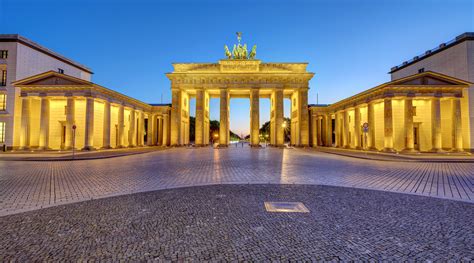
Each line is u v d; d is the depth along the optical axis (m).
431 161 19.16
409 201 6.90
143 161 18.11
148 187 8.74
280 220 5.28
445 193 7.97
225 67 45.78
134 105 44.09
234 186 8.89
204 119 46.62
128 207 6.23
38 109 34.66
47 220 5.28
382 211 5.95
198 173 12.02
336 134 44.84
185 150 33.72
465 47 30.67
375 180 10.30
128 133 44.69
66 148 31.53
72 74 43.72
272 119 51.72
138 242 4.19
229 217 5.46
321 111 48.31
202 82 45.34
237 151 31.38
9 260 3.58
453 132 29.64
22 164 16.38
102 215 5.61
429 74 29.25
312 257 3.70
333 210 6.01
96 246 4.04
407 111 29.22
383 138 32.88
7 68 33.34
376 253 3.84
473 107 30.34
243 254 3.78
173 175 11.41
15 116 33.06
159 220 5.27
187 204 6.52
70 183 9.49
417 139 32.12
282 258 3.67
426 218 5.46
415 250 3.94
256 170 13.11
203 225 4.98
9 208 6.20
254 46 48.16
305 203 6.63
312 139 48.47
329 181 9.99
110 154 23.98
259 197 7.27
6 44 33.41
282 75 44.47
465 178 10.99
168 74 45.19
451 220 5.34
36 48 36.16
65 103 35.09
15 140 33.00
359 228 4.85
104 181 9.90
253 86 44.94
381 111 33.34
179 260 3.59
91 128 31.98
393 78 43.91
